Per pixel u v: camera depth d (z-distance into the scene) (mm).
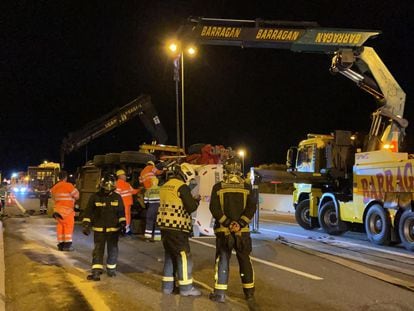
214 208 6414
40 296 6641
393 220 12000
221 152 14219
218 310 6016
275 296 6766
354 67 15148
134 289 7027
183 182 6789
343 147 15398
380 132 14484
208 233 12883
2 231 13867
